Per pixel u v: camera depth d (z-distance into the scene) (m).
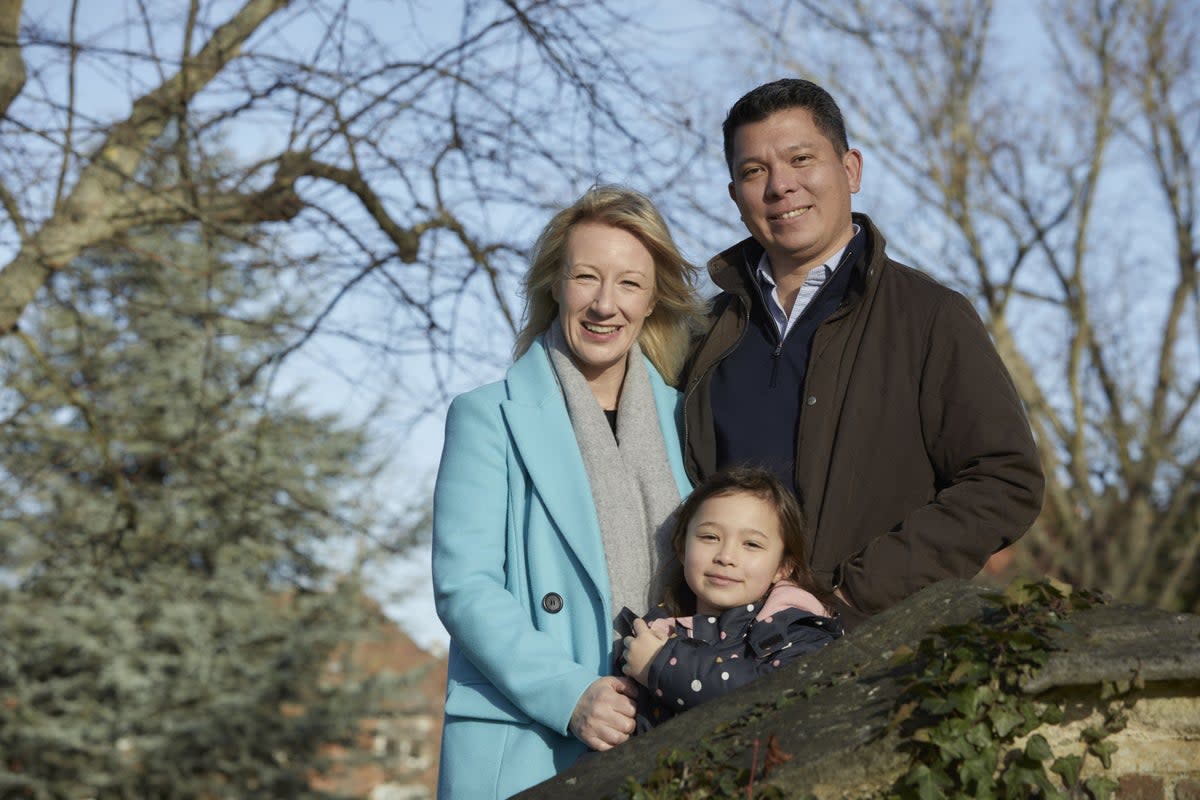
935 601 2.91
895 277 3.66
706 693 3.18
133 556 10.73
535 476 3.66
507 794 3.42
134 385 16.88
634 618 3.48
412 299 8.34
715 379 3.84
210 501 10.51
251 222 8.22
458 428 3.82
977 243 17.92
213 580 19.50
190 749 19.89
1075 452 16.95
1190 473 16.34
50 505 18.00
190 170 7.86
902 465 3.51
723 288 3.89
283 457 17.59
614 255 3.74
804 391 3.63
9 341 12.02
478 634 3.46
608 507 3.65
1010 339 17.69
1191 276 17.53
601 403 3.92
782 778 2.57
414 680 21.75
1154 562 16.58
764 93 3.80
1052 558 16.36
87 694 19.72
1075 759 2.48
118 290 8.83
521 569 3.65
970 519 3.32
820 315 3.72
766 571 3.41
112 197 8.05
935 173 17.80
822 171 3.72
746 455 3.69
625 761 2.91
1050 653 2.49
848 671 2.84
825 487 3.54
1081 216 17.66
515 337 4.11
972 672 2.51
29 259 7.91
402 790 24.50
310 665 20.78
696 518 3.49
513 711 3.51
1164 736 2.47
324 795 20.64
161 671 19.75
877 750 2.52
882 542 3.35
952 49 17.47
